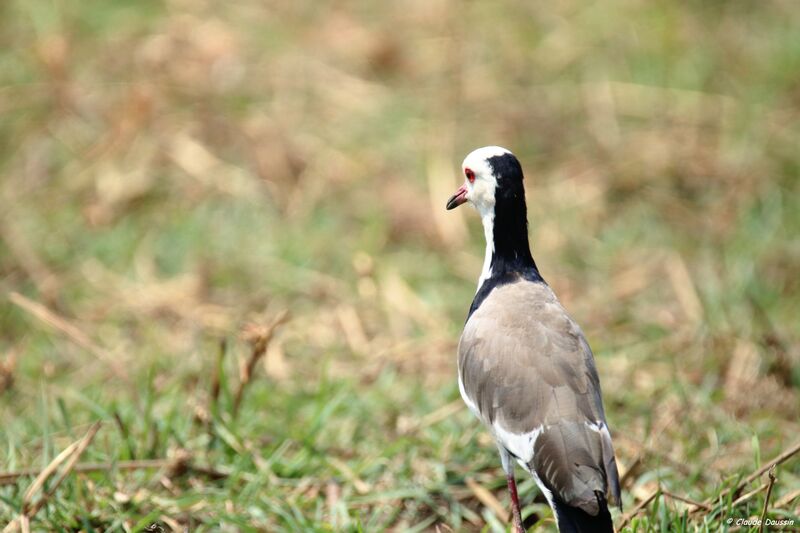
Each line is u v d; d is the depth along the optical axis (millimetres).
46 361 14453
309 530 10758
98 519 10703
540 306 10406
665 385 13484
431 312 15328
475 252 16500
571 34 20453
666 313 15227
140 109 18344
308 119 18750
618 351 14469
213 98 19094
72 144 18234
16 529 10383
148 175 17641
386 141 18344
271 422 12742
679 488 11383
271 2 21391
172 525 10812
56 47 19344
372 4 21438
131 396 13086
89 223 16906
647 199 17359
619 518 10656
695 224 16906
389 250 16562
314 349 14703
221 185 17516
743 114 18656
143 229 16891
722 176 17578
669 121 18719
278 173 17672
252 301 15617
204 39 20188
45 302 15477
